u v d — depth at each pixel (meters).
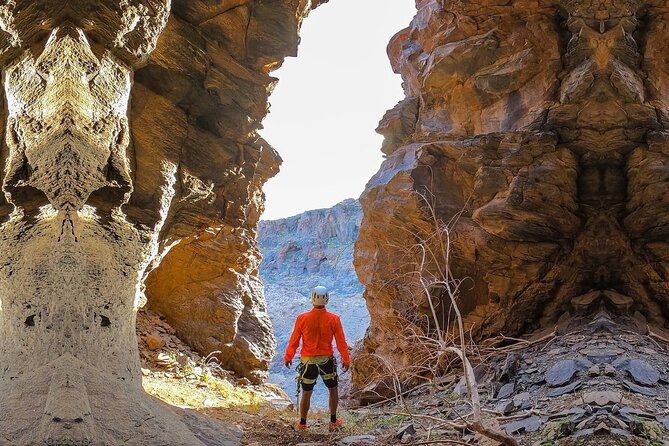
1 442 3.95
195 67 7.53
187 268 10.17
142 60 6.04
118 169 5.69
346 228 56.78
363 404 9.70
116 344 5.02
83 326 4.71
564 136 9.03
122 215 5.88
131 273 5.52
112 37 5.52
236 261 10.55
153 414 4.89
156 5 5.95
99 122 5.38
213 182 8.15
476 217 9.25
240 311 10.38
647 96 8.73
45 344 4.56
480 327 9.43
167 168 7.13
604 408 5.69
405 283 10.00
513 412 6.46
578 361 7.14
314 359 6.86
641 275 8.62
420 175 10.07
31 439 3.96
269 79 8.53
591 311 8.66
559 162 8.91
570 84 8.82
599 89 8.63
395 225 10.20
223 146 8.20
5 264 5.04
